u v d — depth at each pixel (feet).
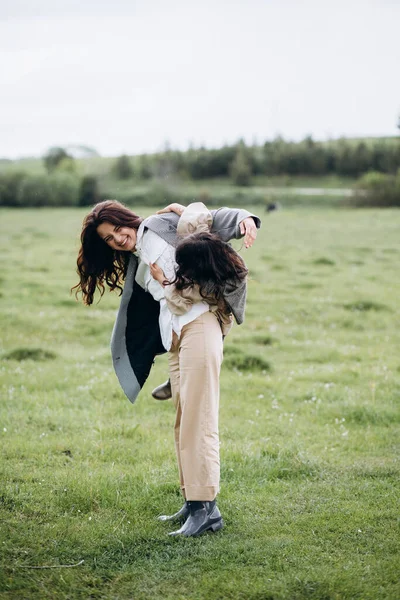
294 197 167.53
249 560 13.98
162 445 21.49
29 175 175.32
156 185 189.16
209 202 167.43
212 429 15.06
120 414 25.23
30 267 66.28
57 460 20.03
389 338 40.42
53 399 26.58
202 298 14.92
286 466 19.70
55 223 119.85
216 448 15.15
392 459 20.63
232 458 20.08
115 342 16.22
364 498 17.30
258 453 20.42
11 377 29.91
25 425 23.40
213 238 14.76
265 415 25.31
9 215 141.59
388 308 48.26
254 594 12.68
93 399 26.99
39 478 18.42
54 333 40.83
